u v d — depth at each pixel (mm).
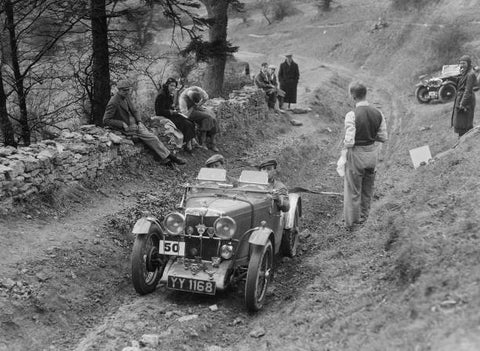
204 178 7906
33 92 14797
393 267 6035
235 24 64875
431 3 37406
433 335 4078
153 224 7121
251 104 17344
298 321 5793
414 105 22250
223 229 6523
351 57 37250
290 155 15328
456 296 4562
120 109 11180
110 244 8172
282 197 7930
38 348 5887
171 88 12875
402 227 7051
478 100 18312
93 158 9992
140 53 16797
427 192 8180
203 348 5816
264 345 5457
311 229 10109
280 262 8430
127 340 5949
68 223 8398
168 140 12344
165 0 14117
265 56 44844
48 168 8828
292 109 20641
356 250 7613
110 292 7199
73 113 15922
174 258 6965
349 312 5500
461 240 5590
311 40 45375
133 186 10562
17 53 12977
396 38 34875
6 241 7336
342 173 8305
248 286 6383
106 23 13195
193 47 15766
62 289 6805
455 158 9172
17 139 13273
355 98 8227
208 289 6574
